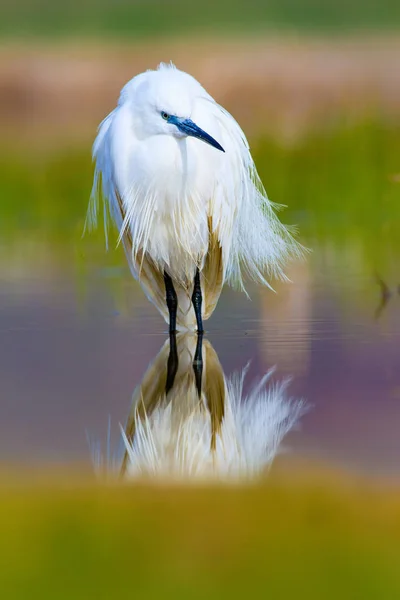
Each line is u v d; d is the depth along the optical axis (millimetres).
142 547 6297
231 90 29000
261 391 9500
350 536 6371
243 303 13305
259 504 6867
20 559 6184
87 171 21688
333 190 19672
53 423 8734
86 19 43000
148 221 11609
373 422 8578
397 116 25047
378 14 42312
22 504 6926
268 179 20125
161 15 43938
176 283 12102
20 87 30312
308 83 29297
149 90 11117
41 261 16172
